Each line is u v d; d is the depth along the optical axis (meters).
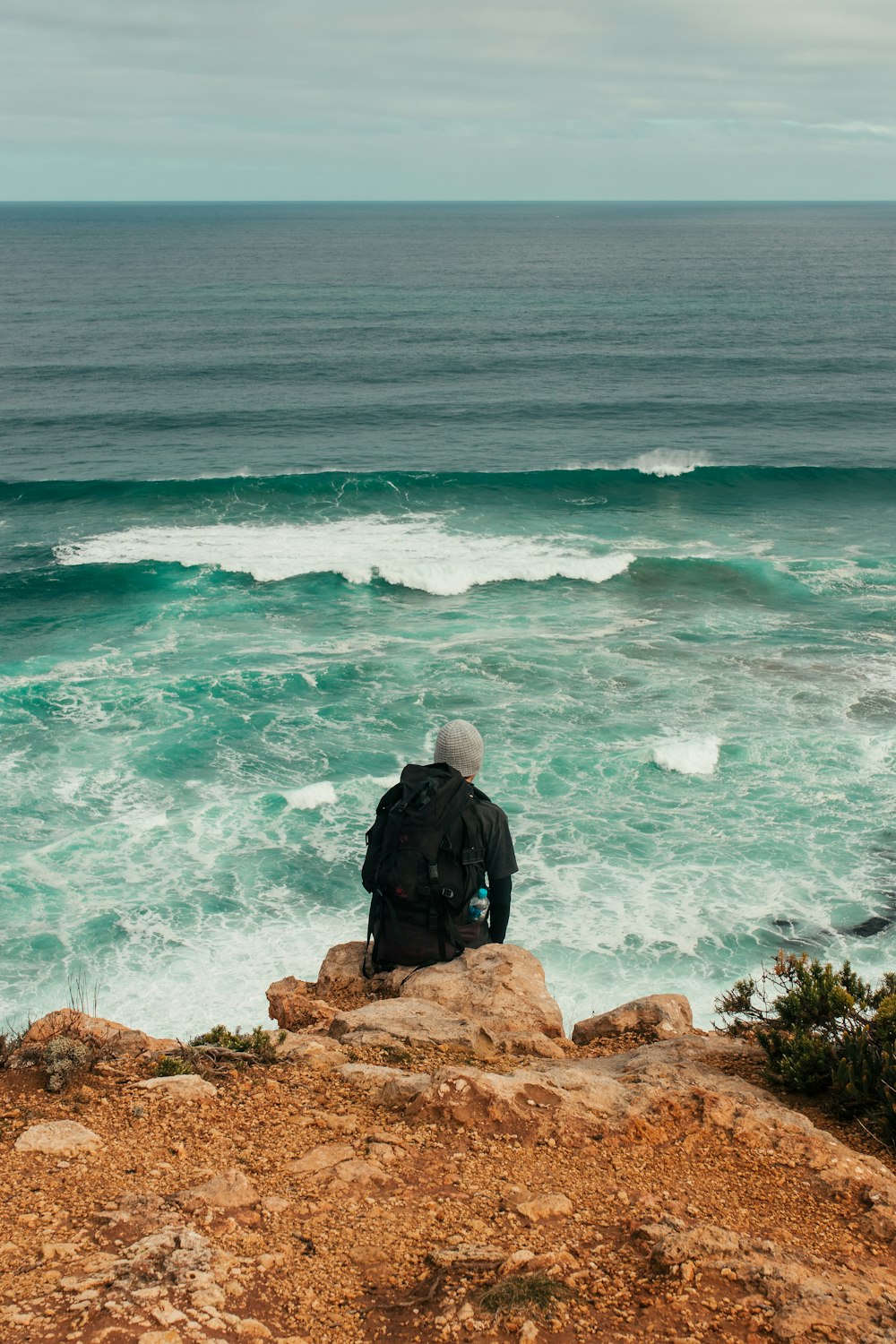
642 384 61.97
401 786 5.23
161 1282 2.87
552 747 19.41
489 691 21.89
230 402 56.56
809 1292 2.89
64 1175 3.59
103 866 15.91
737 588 28.39
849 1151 4.00
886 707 20.84
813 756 18.91
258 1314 2.81
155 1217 3.27
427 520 35.56
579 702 21.27
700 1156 3.91
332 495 38.25
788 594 27.88
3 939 14.19
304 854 16.30
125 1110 4.15
